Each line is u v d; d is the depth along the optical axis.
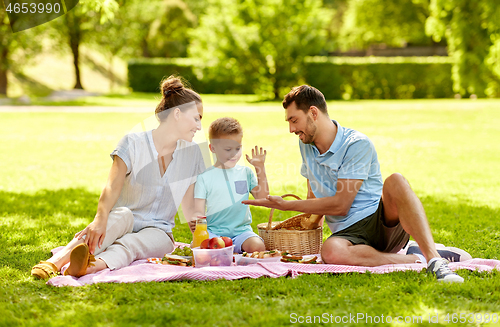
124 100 25.30
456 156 10.39
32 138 13.12
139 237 3.38
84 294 2.71
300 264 3.15
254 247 3.54
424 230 3.05
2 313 2.44
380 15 38.16
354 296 2.65
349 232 3.35
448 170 8.74
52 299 2.64
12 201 5.87
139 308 2.49
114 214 3.27
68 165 9.21
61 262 3.12
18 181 7.49
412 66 28.62
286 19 26.94
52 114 18.91
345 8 45.81
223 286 2.83
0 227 4.54
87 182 7.50
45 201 5.95
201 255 3.19
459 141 12.77
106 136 13.71
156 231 3.50
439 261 2.93
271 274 3.01
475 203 6.02
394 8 37.78
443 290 2.70
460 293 2.67
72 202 5.93
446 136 13.76
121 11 27.39
